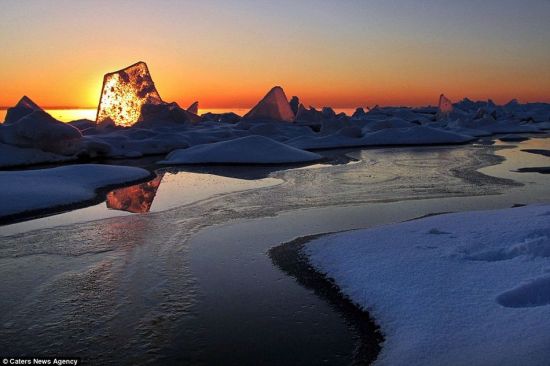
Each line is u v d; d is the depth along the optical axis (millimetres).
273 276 6277
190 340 4707
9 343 4699
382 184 13781
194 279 6277
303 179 15008
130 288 6031
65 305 5559
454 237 6828
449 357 3969
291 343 4605
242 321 5078
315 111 46062
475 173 15773
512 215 7844
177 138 25938
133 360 4371
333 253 6785
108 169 15430
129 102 35000
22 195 11023
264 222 9305
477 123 41875
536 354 3688
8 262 7094
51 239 8273
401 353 4180
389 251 6520
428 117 61344
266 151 20547
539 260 5543
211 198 11914
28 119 20484
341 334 4730
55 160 20641
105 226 9133
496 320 4348
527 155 21672
